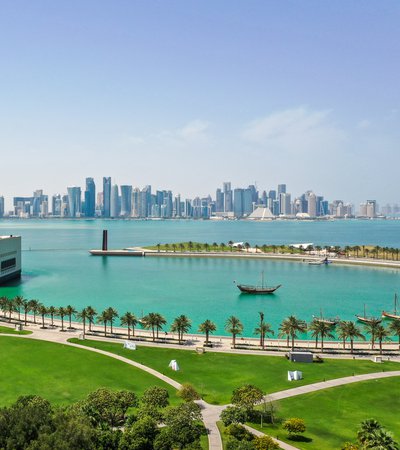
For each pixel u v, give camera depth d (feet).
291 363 394.52
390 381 347.56
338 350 440.45
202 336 497.46
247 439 248.32
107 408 260.01
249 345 457.27
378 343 480.23
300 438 256.32
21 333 490.90
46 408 242.58
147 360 398.62
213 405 299.99
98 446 216.33
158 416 253.03
